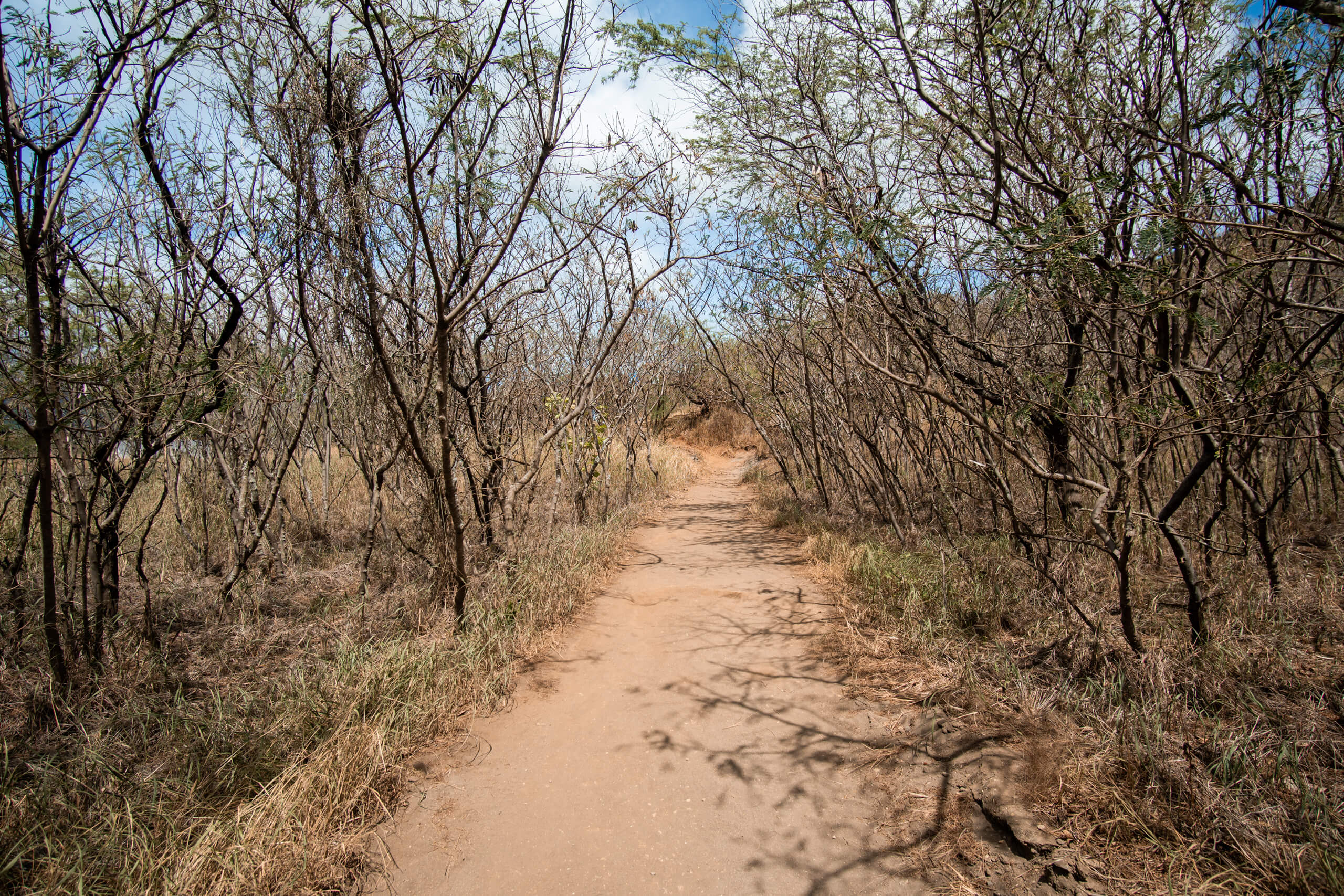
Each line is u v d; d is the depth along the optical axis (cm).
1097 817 249
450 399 565
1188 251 333
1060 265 300
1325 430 398
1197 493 530
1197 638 364
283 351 528
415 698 358
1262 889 212
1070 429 387
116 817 256
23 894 233
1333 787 252
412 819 281
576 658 447
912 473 823
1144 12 375
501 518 631
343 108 428
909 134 492
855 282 528
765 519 937
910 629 443
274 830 254
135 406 371
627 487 1073
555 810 286
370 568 603
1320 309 282
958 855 248
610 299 732
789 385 923
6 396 312
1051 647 392
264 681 398
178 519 617
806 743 333
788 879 244
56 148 320
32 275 315
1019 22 402
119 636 433
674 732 348
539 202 494
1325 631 381
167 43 396
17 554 441
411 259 489
